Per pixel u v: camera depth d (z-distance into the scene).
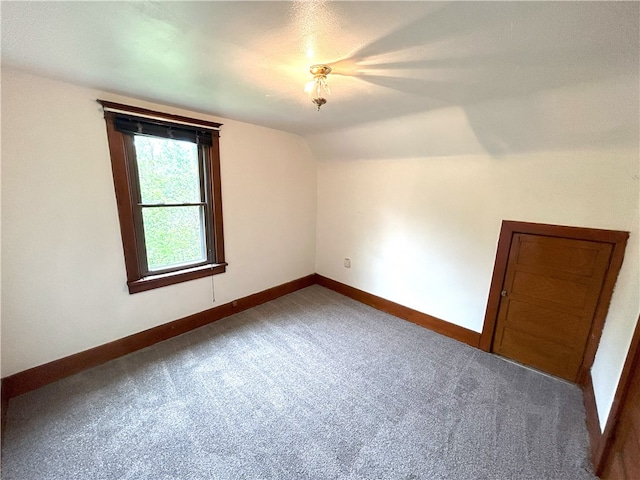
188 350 2.54
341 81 1.72
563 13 1.00
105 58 1.50
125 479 1.45
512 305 2.48
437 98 2.00
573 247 2.15
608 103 1.66
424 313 3.07
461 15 1.04
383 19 1.09
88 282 2.20
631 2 0.92
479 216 2.57
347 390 2.10
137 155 2.35
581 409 1.96
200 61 1.51
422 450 1.64
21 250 1.90
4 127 1.75
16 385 1.94
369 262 3.54
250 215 3.24
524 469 1.54
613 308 1.96
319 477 1.48
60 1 1.00
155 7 1.04
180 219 2.71
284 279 3.81
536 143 2.13
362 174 3.43
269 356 2.49
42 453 1.56
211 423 1.79
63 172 1.99
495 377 2.28
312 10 1.04
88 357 2.26
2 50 1.43
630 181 1.87
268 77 1.72
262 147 3.21
